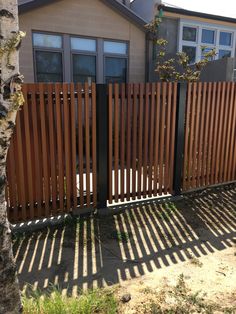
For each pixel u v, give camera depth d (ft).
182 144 15.97
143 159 15.19
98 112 13.50
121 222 13.73
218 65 25.84
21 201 12.71
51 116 12.55
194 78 25.48
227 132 17.61
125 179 15.48
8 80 5.39
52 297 8.23
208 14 34.30
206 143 16.90
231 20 36.04
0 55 5.20
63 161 13.30
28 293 8.79
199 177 17.25
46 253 11.14
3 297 6.03
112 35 30.07
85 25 28.63
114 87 13.58
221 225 13.70
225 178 18.34
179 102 15.30
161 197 16.21
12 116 5.60
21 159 12.32
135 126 14.48
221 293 8.88
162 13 31.96
